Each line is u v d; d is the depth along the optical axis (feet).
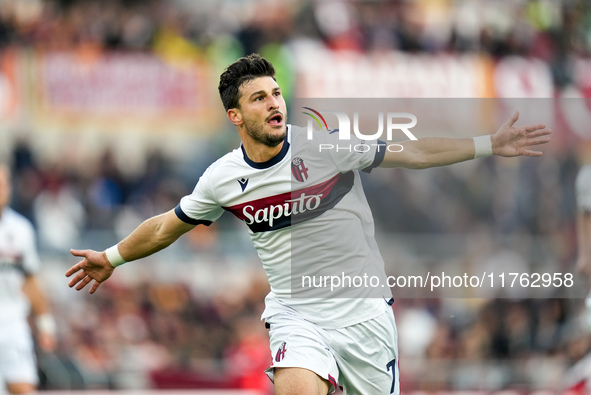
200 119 164.76
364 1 175.52
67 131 159.02
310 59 170.19
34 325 116.26
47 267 133.59
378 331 56.75
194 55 166.61
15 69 159.02
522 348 115.24
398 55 174.09
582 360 109.29
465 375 110.73
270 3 172.24
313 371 53.78
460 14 177.58
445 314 119.96
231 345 129.90
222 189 55.06
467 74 174.50
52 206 151.12
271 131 53.31
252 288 136.05
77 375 116.26
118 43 164.35
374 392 57.98
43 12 163.43
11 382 103.30
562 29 180.75
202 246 138.62
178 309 132.67
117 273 132.67
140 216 155.74
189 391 114.21
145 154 160.76
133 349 125.39
